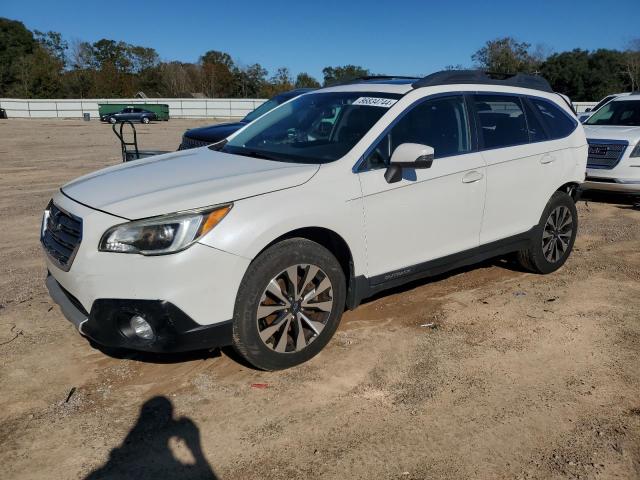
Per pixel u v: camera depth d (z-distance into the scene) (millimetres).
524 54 60719
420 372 3779
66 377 3668
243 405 3383
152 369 3768
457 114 4664
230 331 3395
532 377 3738
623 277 5664
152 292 3156
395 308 4812
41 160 16844
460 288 5309
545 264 5598
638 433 3162
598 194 10039
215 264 3248
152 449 2994
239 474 2820
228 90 77688
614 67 60875
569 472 2850
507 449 3021
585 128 9836
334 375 3719
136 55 84938
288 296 3625
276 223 3436
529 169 5125
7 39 85375
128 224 3184
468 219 4656
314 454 2967
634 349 4129
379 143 4098
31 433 3109
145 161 4441
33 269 5793
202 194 3359
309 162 3984
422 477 2807
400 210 4125
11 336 4211
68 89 69812
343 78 5586
